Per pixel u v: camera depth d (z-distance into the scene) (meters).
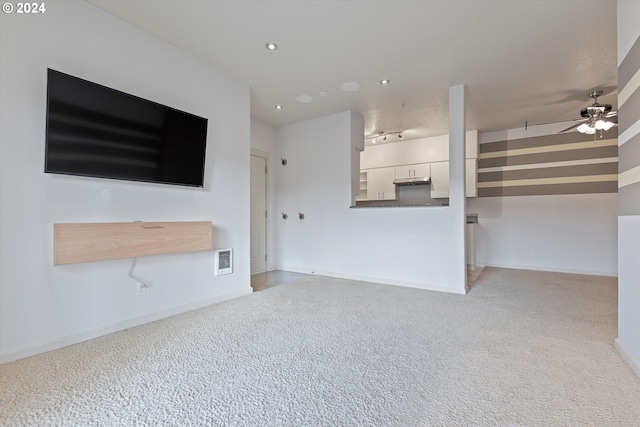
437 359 2.04
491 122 5.16
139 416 1.47
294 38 2.80
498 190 5.67
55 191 2.18
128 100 2.50
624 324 2.05
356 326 2.64
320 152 5.03
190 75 3.09
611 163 4.84
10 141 1.99
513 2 2.30
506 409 1.52
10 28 1.99
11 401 1.58
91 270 2.38
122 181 2.54
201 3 2.33
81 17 2.32
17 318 2.03
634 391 1.66
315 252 5.09
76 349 2.19
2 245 1.96
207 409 1.53
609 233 4.85
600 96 4.04
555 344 2.26
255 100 4.29
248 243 3.74
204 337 2.41
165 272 2.89
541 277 4.70
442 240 3.93
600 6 2.33
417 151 6.32
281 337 2.40
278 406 1.55
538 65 3.27
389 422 1.43
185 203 3.04
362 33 2.72
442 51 3.01
